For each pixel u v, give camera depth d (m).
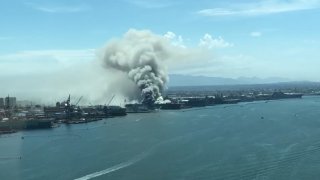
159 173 135.38
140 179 129.75
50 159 163.88
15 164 157.75
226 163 144.12
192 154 161.25
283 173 129.50
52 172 143.00
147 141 195.25
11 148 194.25
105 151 174.62
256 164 141.12
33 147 195.38
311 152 157.50
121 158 159.00
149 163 149.00
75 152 176.00
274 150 162.88
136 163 149.75
